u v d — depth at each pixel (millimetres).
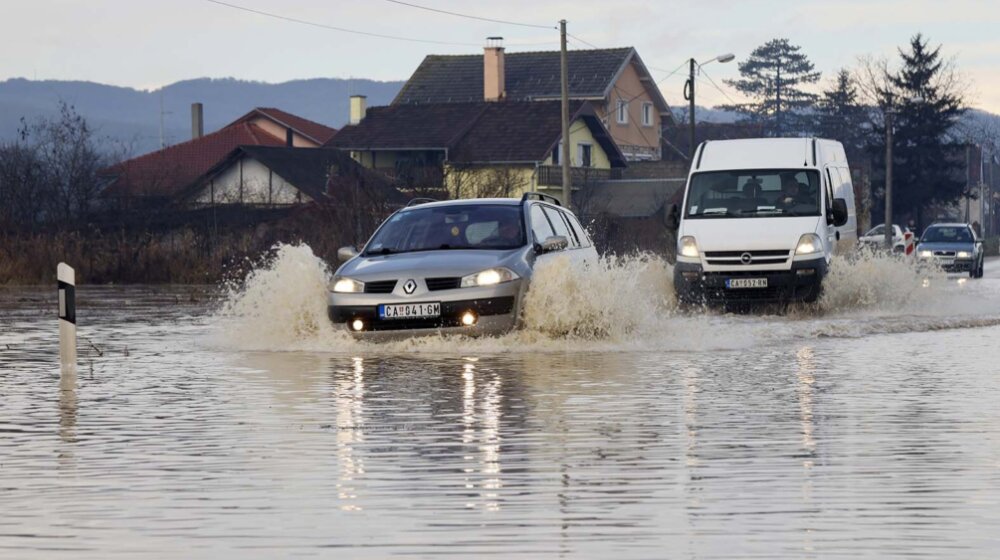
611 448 21641
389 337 38312
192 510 17297
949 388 29250
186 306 63250
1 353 38906
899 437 22641
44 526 16469
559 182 182500
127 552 15250
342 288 38750
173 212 105062
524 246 40188
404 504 17547
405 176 119375
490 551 15164
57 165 113500
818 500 17672
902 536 15742
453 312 37875
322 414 25562
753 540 15586
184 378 31719
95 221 105750
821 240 54750
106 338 43812
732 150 59188
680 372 32344
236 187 159750
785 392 28531
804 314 53656
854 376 31562
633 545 15383
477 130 183875
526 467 20031
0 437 23062
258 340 40812
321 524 16484
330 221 95312
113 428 24047
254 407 26609
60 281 34250
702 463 20312
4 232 95938
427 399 27547
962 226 114312
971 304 58969
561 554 15016
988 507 17234
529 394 28250
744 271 54094
